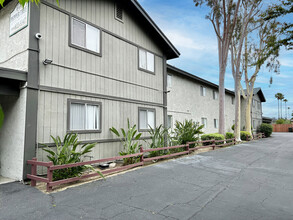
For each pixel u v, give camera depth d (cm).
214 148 1325
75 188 527
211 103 2034
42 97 625
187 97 1644
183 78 1616
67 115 689
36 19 624
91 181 590
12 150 614
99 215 379
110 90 849
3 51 720
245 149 1354
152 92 1082
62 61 685
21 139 583
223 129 1570
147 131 1026
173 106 1470
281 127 4569
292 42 780
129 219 367
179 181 606
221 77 1595
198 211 406
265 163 905
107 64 845
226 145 1561
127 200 454
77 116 727
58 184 523
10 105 642
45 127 626
